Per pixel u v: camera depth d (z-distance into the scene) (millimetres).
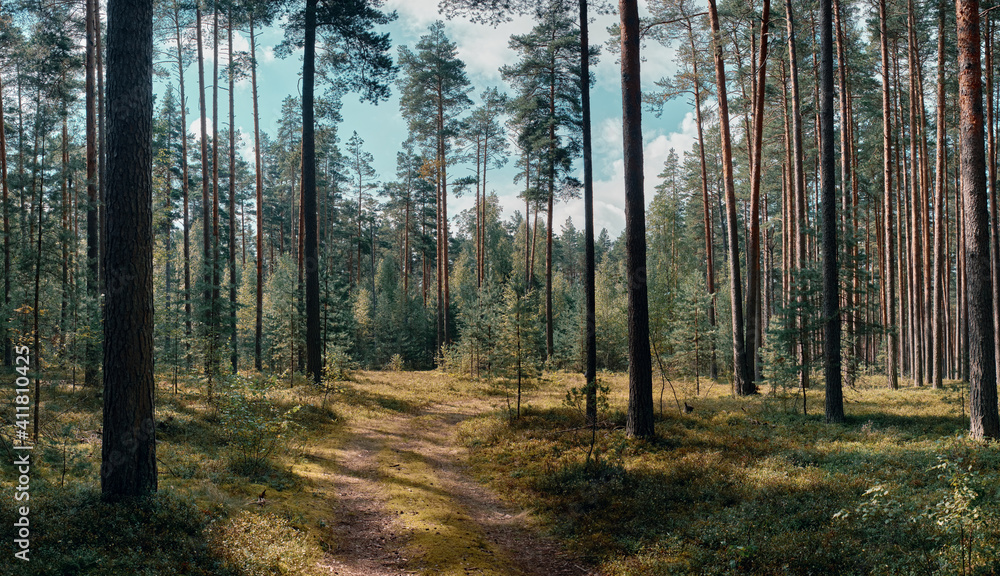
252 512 7770
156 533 6465
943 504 5516
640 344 13086
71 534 5891
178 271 31547
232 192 26328
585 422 15289
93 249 17984
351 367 30031
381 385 26031
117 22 7262
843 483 8570
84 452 9180
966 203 10875
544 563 7379
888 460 9766
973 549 5500
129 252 7258
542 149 30109
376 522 8539
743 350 20719
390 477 11117
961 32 10891
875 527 6668
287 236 63125
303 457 11961
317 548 7074
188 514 7012
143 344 7340
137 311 7293
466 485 11258
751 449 11680
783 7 21812
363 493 10023
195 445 11406
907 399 17562
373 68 22703
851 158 26547
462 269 62406
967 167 10844
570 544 7828
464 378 30531
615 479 9945
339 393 20281
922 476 8672
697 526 7590
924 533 6203
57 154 26547
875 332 17500
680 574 6309
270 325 30844
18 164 24250
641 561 6844
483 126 39812
